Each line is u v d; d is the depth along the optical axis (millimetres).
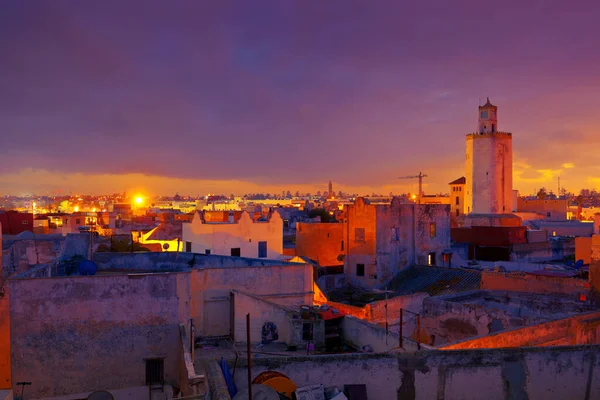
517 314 29422
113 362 20469
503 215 107688
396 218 48625
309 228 58531
